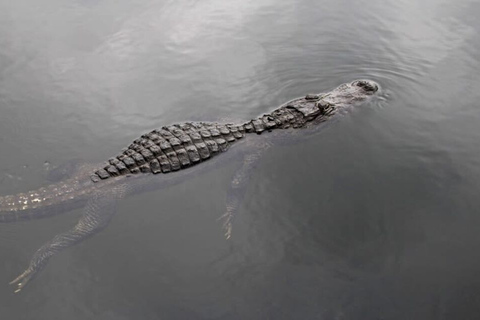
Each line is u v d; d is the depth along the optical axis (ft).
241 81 13.14
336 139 12.22
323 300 10.62
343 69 13.29
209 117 12.59
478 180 11.50
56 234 11.26
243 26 14.19
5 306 10.68
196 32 14.03
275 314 10.56
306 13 14.49
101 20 14.21
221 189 11.77
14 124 12.35
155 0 14.74
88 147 12.12
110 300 10.71
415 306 10.52
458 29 13.93
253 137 12.32
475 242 10.96
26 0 14.69
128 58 13.46
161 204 11.57
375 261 10.87
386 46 13.69
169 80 13.11
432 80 12.93
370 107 12.59
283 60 13.50
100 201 11.51
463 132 12.08
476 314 10.44
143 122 12.47
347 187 11.56
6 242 11.16
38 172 11.80
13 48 13.55
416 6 14.58
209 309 10.62
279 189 11.67
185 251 11.08
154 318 10.58
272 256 11.01
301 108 12.55
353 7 14.61
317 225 11.23
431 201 11.34
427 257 10.86
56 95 12.80
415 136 12.09
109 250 11.10
